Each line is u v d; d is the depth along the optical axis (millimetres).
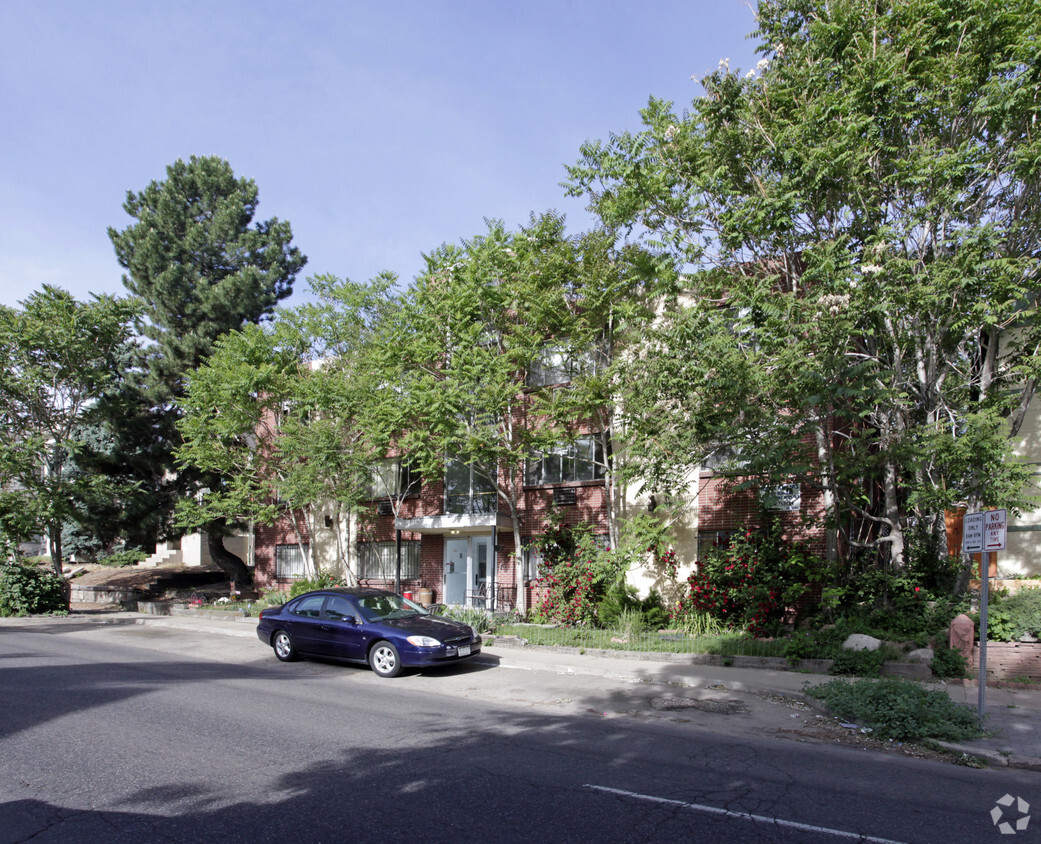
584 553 18062
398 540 22156
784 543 16359
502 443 18531
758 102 14141
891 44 13023
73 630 19656
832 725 9258
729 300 14148
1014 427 13344
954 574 13992
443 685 11781
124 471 28219
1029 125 12297
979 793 6570
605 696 10945
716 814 5762
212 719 8703
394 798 5957
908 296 11969
